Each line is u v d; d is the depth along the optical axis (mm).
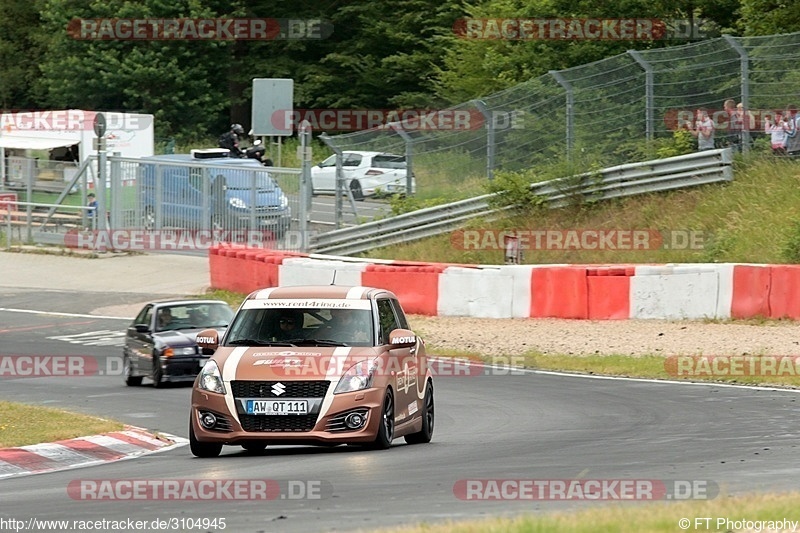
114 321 109875
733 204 110750
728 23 154375
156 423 60750
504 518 28828
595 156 121000
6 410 60094
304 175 130375
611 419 56531
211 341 48656
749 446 45875
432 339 91000
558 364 78938
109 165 145750
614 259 111062
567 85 123125
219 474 41406
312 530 29594
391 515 31641
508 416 59438
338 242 130125
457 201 125062
